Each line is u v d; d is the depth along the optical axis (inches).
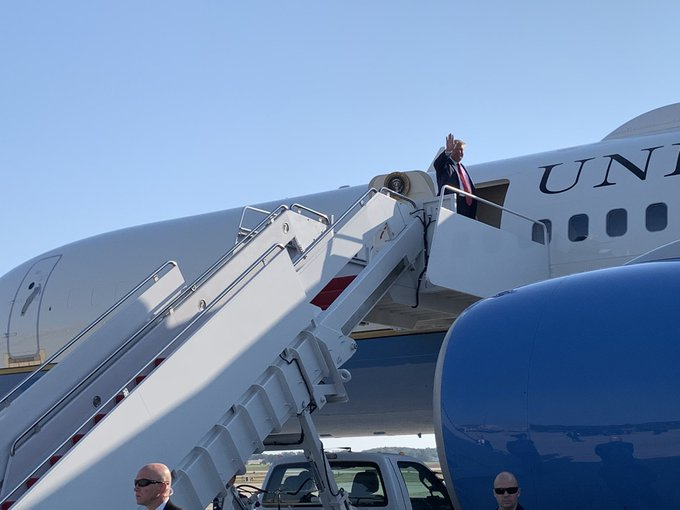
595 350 255.1
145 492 212.8
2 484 310.5
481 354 277.6
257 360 323.6
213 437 307.1
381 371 568.7
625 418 244.1
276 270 337.1
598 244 507.8
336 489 338.3
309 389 339.9
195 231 666.2
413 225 426.3
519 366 266.7
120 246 700.0
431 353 548.4
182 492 294.8
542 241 525.0
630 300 260.4
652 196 501.4
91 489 271.6
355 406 592.4
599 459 247.1
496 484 253.1
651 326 251.0
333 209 612.1
